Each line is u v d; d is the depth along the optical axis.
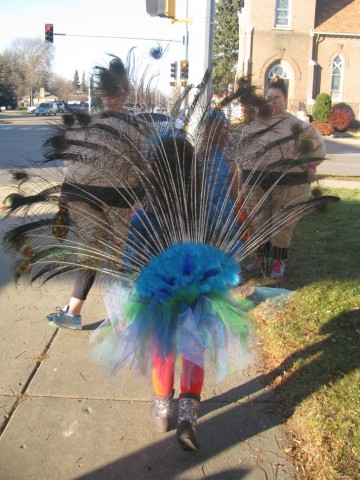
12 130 29.59
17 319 4.29
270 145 2.71
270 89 3.68
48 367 3.53
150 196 2.58
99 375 3.44
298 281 4.95
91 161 2.59
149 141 2.60
